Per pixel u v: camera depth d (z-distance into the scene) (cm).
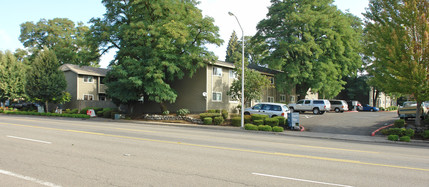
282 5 3681
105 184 597
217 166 787
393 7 1945
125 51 2828
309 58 3678
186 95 3288
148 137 1412
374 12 2038
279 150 1132
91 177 648
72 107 4188
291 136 1931
